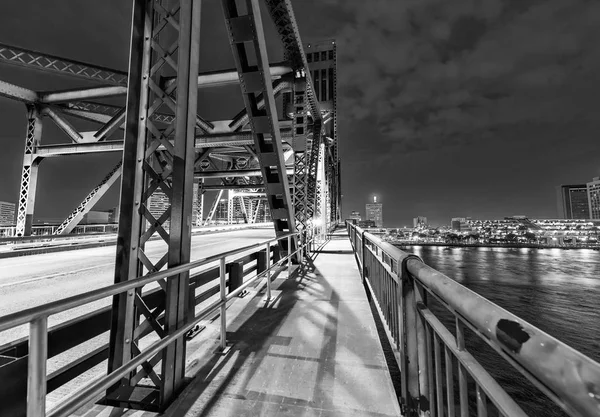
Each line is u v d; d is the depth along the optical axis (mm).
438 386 1690
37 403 1425
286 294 6566
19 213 15992
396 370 7613
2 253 13750
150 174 2975
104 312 2713
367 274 7094
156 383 2805
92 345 4508
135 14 2971
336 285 7434
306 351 3805
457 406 9773
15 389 1760
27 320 1372
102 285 8328
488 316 922
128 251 2818
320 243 18984
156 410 2641
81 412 2633
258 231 43344
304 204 11234
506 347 812
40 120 17047
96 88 16625
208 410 2645
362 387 2988
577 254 110375
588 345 28062
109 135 16656
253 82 6746
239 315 5207
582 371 518
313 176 13688
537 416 14922
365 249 7457
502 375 18500
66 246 17297
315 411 2625
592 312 37406
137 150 2945
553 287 52188
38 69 14016
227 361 3539
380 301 4535
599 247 139500
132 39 2938
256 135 7535
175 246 2910
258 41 6215
